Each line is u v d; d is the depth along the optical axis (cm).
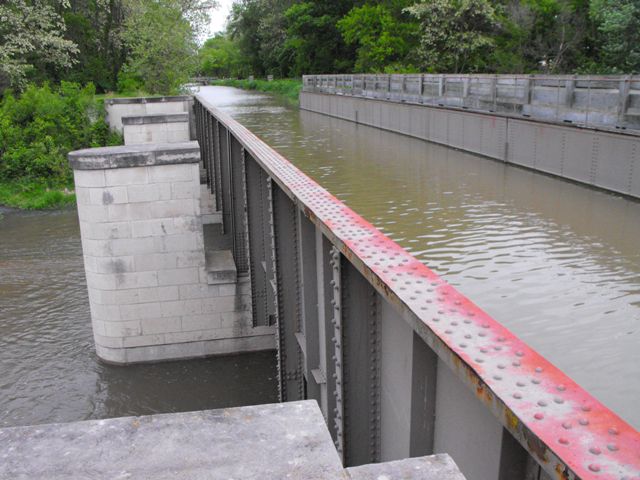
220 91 9581
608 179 1184
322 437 182
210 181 2383
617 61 3381
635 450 159
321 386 650
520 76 1697
